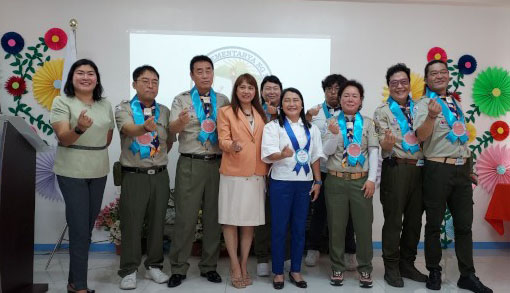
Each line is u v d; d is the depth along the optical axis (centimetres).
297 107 289
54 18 393
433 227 292
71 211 255
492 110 423
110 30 397
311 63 410
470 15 421
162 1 401
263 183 295
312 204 354
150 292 283
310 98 410
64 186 255
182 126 279
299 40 409
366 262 294
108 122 270
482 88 422
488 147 425
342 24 412
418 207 303
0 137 227
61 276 321
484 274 335
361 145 293
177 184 300
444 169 285
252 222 284
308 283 305
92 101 271
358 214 293
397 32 416
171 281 294
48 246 397
